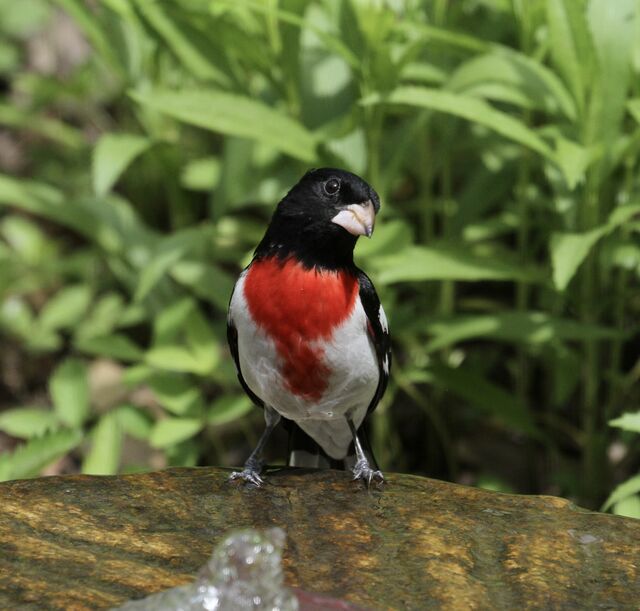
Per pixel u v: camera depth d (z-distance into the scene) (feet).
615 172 21.33
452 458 22.84
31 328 27.68
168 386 19.97
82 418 20.40
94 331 27.17
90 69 29.32
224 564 10.47
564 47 19.10
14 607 11.04
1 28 32.48
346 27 20.89
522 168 21.66
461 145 23.70
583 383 22.52
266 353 14.74
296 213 14.61
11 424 20.56
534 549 12.64
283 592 10.62
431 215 23.72
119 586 11.57
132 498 13.58
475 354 24.98
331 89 22.13
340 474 14.74
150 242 25.12
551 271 19.71
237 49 21.48
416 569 12.27
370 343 14.90
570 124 20.44
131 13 21.93
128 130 30.66
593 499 20.95
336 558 12.55
